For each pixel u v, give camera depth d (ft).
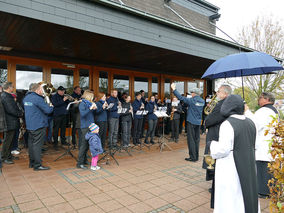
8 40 16.38
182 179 12.98
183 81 36.14
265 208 9.61
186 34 19.34
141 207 9.46
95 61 24.94
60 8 12.46
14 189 11.09
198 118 16.49
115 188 11.44
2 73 20.02
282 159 5.67
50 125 21.49
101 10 14.11
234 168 6.77
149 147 21.49
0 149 18.53
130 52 20.17
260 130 10.48
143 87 30.83
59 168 14.56
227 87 10.30
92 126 14.43
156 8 27.35
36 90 13.79
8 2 10.77
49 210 9.02
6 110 14.75
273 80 48.06
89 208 9.26
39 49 19.51
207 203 9.98
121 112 18.66
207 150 10.50
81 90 23.16
